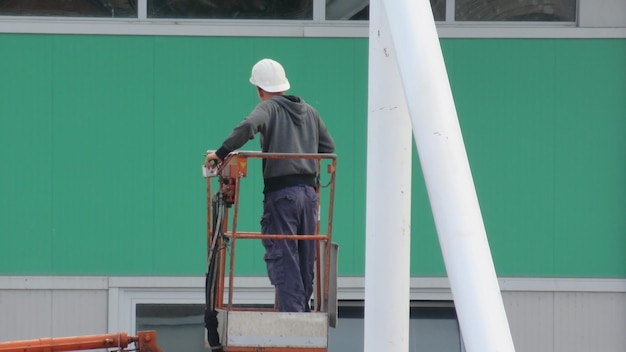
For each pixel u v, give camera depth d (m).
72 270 40.62
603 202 41.34
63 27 40.66
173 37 40.91
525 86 41.31
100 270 40.69
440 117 16.27
